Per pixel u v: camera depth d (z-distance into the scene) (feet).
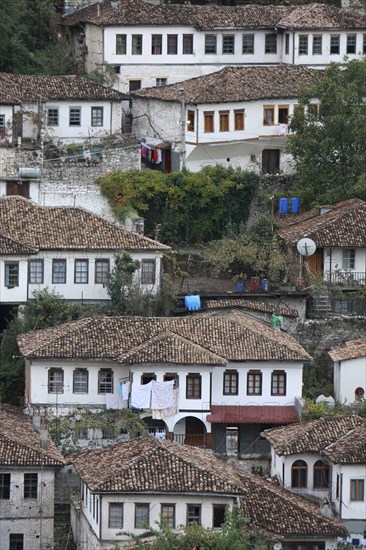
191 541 620.08
